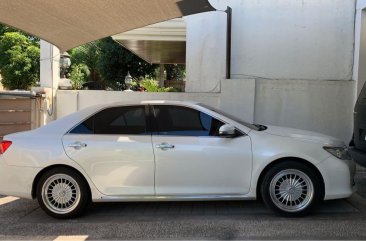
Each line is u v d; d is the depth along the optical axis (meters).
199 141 5.95
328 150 5.89
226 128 5.89
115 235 5.35
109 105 6.29
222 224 5.64
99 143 6.02
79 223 5.89
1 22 8.40
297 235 5.15
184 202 6.79
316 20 10.62
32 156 6.04
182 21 13.24
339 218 5.81
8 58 23.28
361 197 6.91
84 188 6.04
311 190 5.82
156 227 5.60
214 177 5.91
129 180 5.97
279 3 10.67
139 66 26.81
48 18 8.16
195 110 6.17
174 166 5.91
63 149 6.02
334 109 10.48
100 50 27.16
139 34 13.99
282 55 10.74
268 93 10.62
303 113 10.56
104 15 8.08
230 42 10.78
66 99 11.23
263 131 6.13
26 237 5.36
